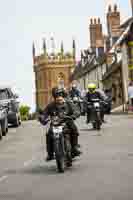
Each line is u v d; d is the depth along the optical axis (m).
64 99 11.98
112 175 10.62
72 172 11.30
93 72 80.75
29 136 22.05
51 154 11.72
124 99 55.09
